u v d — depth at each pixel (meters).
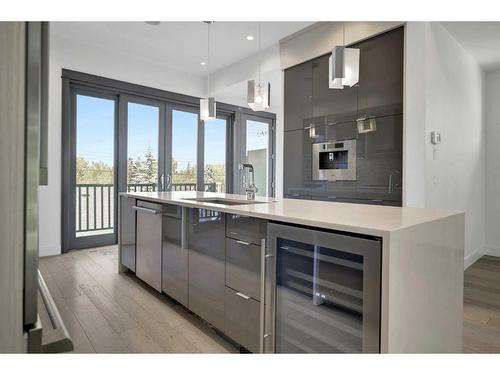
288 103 4.22
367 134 3.36
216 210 1.95
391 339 1.14
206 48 4.43
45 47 0.78
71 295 2.76
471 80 4.02
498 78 4.45
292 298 1.55
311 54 3.83
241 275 1.83
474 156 4.16
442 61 3.24
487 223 4.55
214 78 5.36
